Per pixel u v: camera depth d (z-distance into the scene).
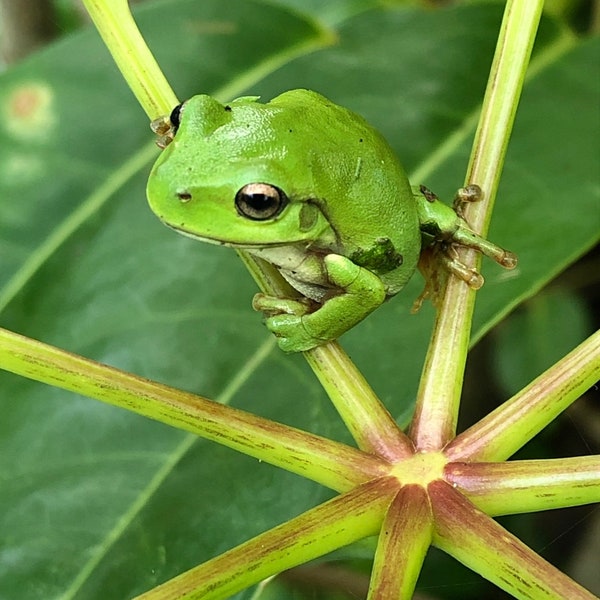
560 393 0.31
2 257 0.36
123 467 0.34
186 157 0.32
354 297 0.32
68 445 0.35
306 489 0.34
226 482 0.34
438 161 0.36
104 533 0.34
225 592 0.29
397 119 0.37
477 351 0.41
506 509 0.30
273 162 0.31
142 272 0.36
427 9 0.38
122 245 0.37
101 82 0.38
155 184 0.32
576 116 0.36
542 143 0.36
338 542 0.30
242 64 0.38
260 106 0.32
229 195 0.31
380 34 0.38
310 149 0.32
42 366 0.30
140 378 0.30
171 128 0.32
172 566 0.33
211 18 0.38
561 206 0.35
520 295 0.34
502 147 0.32
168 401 0.30
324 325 0.32
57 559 0.34
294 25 0.38
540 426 0.31
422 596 0.39
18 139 0.37
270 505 0.34
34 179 0.37
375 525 0.30
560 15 0.40
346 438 0.34
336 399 0.31
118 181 0.37
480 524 0.30
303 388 0.35
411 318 0.35
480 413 0.41
